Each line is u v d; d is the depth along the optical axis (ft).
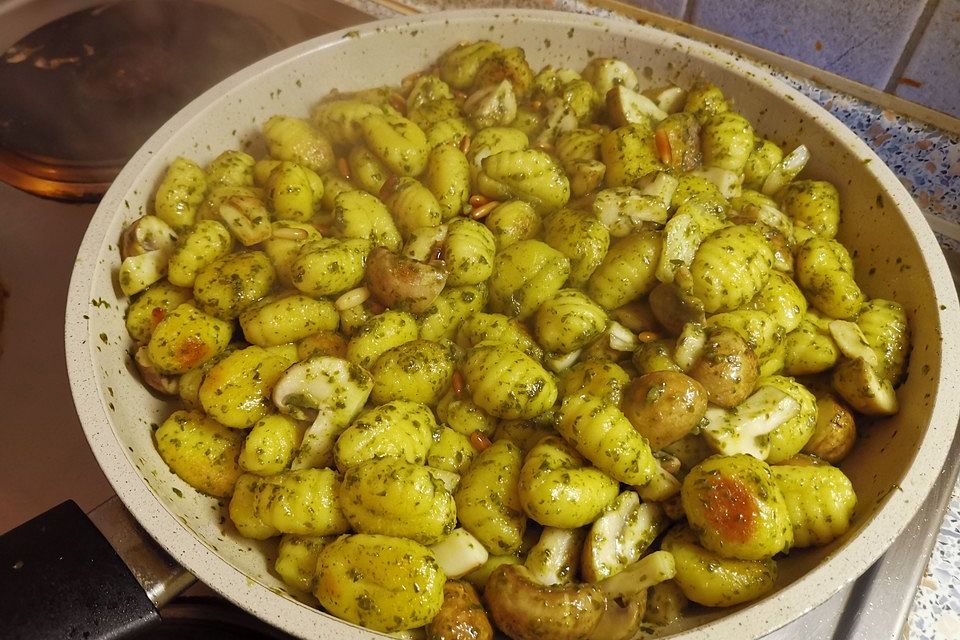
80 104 1.46
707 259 1.17
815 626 1.06
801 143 1.35
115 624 0.98
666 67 1.43
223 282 1.18
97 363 1.07
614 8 1.51
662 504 1.09
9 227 1.36
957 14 1.25
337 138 1.37
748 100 1.39
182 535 0.96
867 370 1.12
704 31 1.46
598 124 1.44
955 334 1.10
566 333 1.16
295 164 1.30
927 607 1.09
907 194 1.23
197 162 1.33
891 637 1.05
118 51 1.53
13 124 1.43
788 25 1.38
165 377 1.16
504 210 1.27
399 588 0.97
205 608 1.10
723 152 1.33
